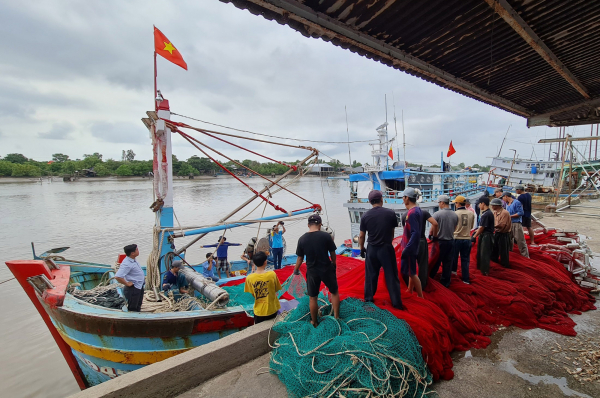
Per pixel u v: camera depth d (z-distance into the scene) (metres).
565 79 6.41
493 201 5.91
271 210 35.84
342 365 3.05
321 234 3.78
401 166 17.98
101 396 2.88
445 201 5.08
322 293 4.88
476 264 5.80
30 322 9.80
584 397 3.02
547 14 4.22
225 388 3.32
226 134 8.16
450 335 3.86
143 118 8.32
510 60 5.67
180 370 3.30
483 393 3.12
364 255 4.38
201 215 31.23
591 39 4.85
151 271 7.39
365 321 3.71
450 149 21.00
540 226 9.01
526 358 3.69
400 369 3.08
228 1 3.45
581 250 6.23
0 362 7.71
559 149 32.22
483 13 4.21
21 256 16.88
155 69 7.67
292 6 3.71
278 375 3.41
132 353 5.16
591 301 5.34
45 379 7.13
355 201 15.47
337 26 4.16
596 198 23.80
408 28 4.46
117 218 29.98
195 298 6.46
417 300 4.19
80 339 5.37
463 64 5.76
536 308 4.64
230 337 3.79
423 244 4.50
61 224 26.67
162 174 7.60
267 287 4.32
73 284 7.16
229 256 18.44
